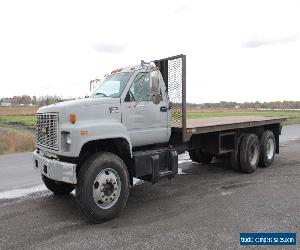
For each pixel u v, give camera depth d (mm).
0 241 4664
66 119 5410
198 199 6543
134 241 4609
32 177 8555
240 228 4996
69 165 5262
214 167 9836
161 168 6688
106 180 5422
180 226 5129
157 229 5035
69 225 5277
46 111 5820
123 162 5715
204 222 5273
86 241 4637
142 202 6445
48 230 5059
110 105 5898
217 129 7988
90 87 7355
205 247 4379
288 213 5617
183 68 6910
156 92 6043
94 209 5277
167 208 6039
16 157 12039
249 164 8836
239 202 6277
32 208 6102
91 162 5352
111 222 5395
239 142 8922
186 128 7113
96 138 5457
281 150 13133
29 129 26109
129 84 6207
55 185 6777
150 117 6562
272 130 10477
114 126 5723
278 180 8031
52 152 5676
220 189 7277
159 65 7461
